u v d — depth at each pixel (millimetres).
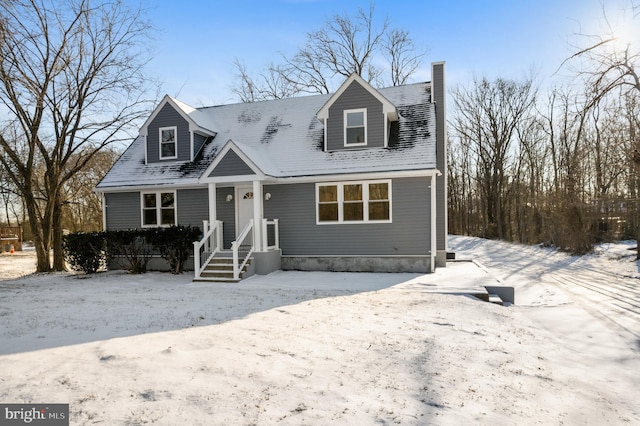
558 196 24969
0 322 7277
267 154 16297
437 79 16891
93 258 15961
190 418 3645
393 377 4785
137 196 16922
